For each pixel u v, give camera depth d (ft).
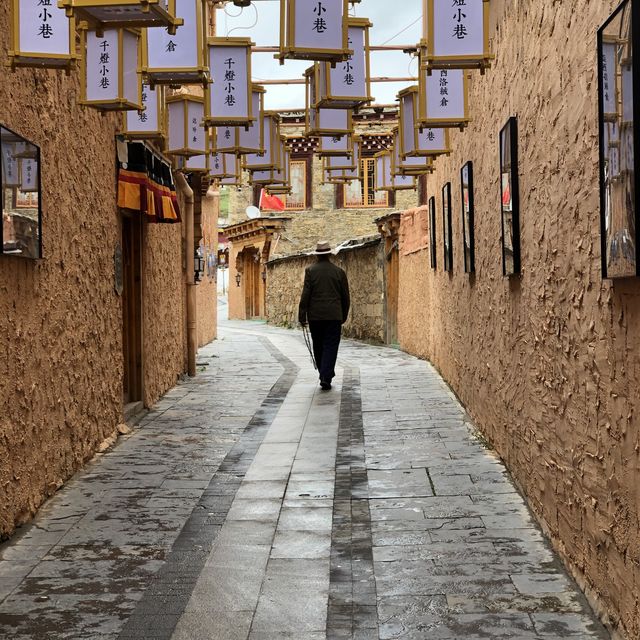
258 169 37.37
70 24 15.23
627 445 11.71
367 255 73.41
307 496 21.13
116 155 29.04
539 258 17.46
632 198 10.81
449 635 12.89
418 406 34.17
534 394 18.43
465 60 18.17
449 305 38.58
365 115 89.97
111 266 28.43
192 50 19.39
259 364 55.11
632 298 11.39
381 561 16.28
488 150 24.85
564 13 14.80
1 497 17.53
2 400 17.67
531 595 14.32
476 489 21.07
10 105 18.24
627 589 11.83
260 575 15.71
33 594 14.87
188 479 23.00
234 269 141.90
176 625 13.51
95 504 20.56
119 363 29.53
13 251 17.76
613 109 11.59
